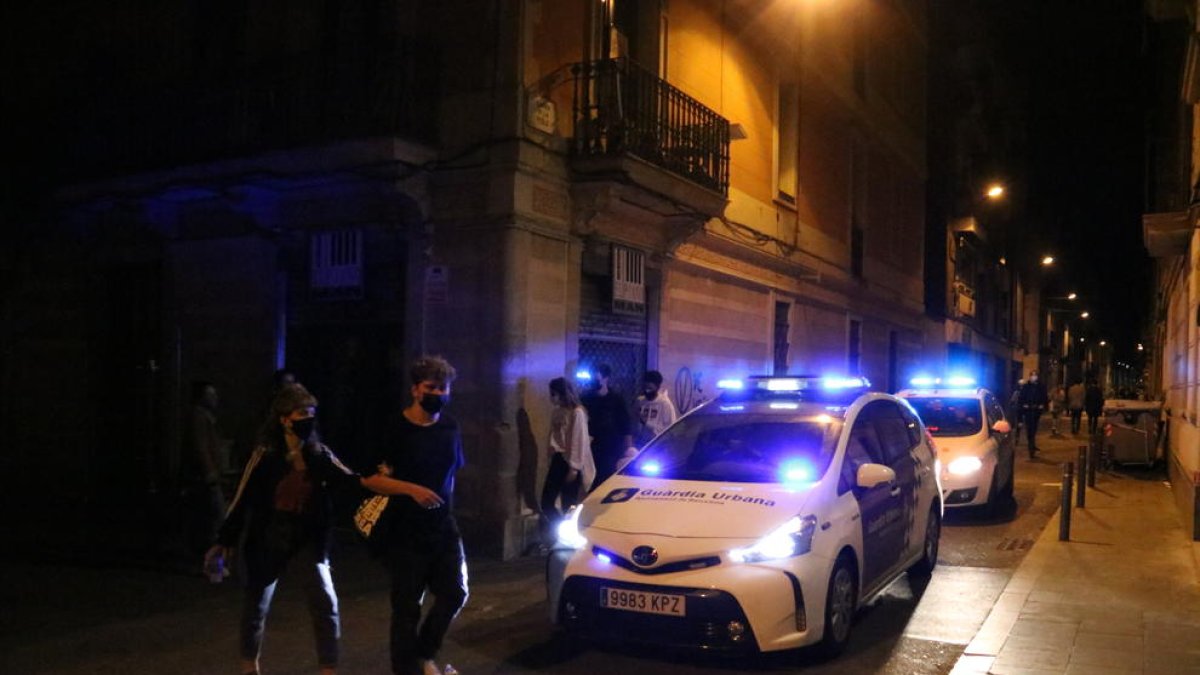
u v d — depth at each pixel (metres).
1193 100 10.80
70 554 9.57
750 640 5.64
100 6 12.95
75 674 5.88
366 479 5.06
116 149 11.40
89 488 12.83
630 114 10.55
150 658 6.21
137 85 12.48
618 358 11.91
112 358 12.91
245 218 11.45
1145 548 9.80
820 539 6.05
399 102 9.80
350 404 10.98
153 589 8.15
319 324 11.25
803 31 17.16
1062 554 9.50
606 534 6.12
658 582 5.75
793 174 16.78
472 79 9.98
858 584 6.57
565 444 9.49
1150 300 33.34
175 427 12.04
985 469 11.79
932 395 13.27
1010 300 44.97
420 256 10.22
